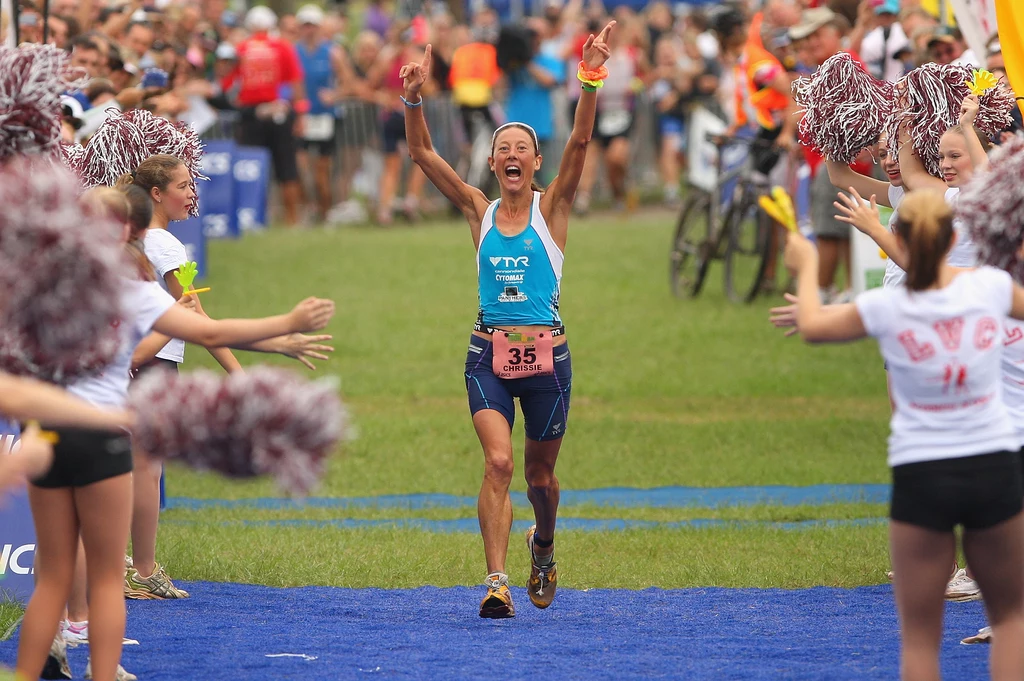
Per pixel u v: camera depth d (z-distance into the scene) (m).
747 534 25.23
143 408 12.01
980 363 13.58
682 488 29.98
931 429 13.62
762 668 16.42
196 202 22.14
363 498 29.42
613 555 23.95
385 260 54.47
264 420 11.84
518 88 64.06
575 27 66.12
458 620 19.58
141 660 16.88
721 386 37.59
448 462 31.80
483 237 19.92
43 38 30.31
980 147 18.42
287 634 18.47
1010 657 13.84
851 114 21.80
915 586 13.83
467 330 44.31
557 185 19.92
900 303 13.77
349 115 64.56
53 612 14.43
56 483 14.25
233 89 61.66
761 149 44.16
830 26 39.12
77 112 28.66
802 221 44.09
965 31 30.42
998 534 13.68
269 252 55.66
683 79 66.88
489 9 68.06
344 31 72.88
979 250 15.63
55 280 12.44
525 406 19.91
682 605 20.56
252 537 25.11
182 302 17.88
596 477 30.67
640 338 42.44
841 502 28.31
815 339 14.03
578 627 19.14
